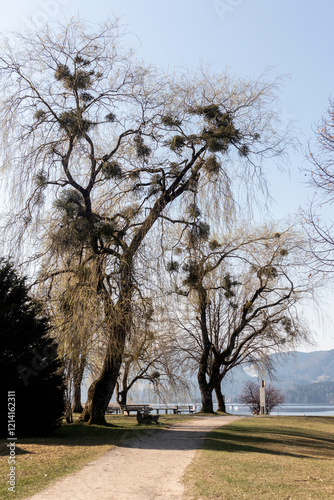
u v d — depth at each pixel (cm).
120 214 1848
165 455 1190
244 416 3030
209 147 1839
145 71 1802
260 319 3484
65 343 1648
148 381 2730
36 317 1594
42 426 1445
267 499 765
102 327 1591
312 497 784
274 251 3139
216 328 3728
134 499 754
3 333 1410
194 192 1941
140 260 1733
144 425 2012
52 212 1703
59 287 1742
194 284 2075
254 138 1920
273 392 5756
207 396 3369
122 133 1872
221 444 1422
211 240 2334
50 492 775
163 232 1853
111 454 1159
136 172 1881
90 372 2061
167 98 1845
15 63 1680
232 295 2950
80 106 1769
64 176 1783
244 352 3612
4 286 1467
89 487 823
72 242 1636
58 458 1063
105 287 1661
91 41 1731
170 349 3125
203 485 857
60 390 1516
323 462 1170
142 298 1670
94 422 1827
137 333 1625
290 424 2409
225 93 1950
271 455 1254
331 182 1139
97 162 1900
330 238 1145
